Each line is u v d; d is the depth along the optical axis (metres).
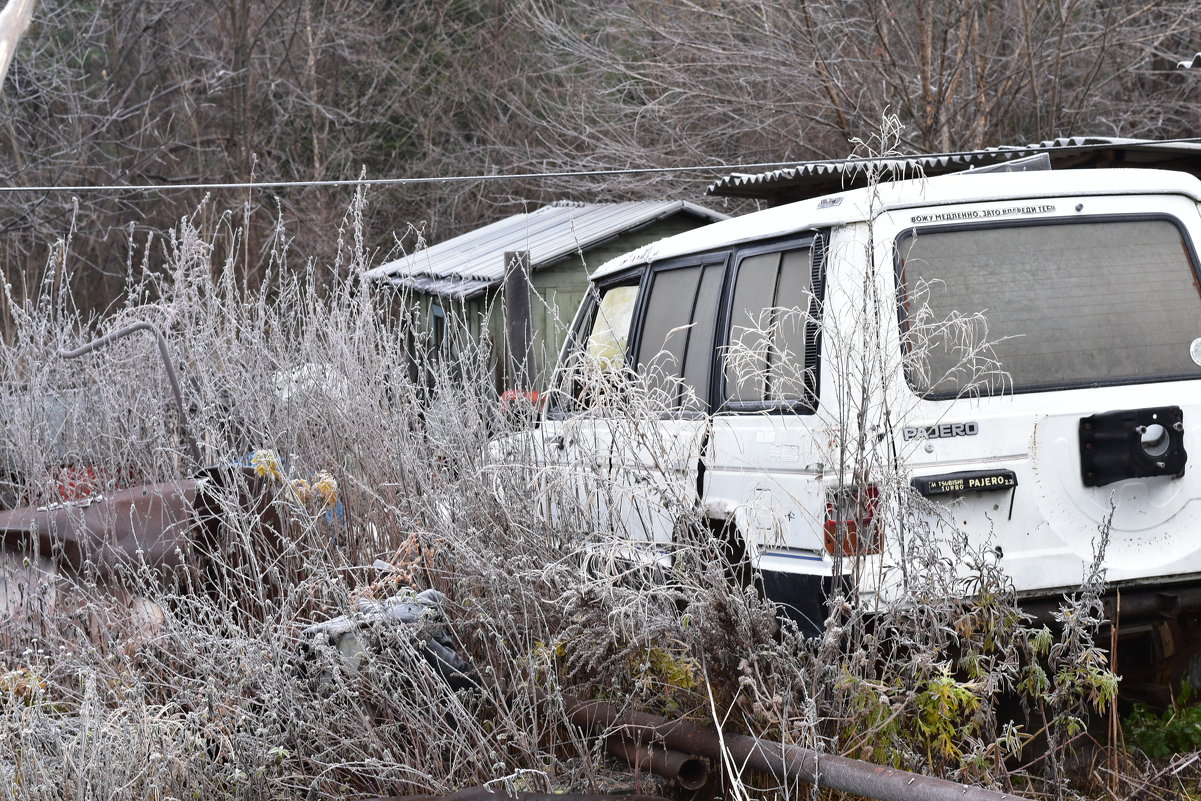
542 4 29.94
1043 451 5.94
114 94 30.56
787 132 21.08
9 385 7.51
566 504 6.03
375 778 5.07
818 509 5.79
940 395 5.89
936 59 19.94
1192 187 6.47
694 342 7.27
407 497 6.46
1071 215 6.27
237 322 7.54
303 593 5.96
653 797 4.80
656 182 22.69
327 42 36.19
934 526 5.74
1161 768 5.74
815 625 5.52
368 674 5.16
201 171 32.19
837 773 4.48
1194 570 6.06
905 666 5.09
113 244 29.73
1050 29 20.16
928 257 6.05
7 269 23.50
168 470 7.24
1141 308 6.27
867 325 5.36
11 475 7.41
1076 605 5.21
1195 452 6.12
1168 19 20.92
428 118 35.28
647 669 5.38
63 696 5.50
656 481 5.87
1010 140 20.75
